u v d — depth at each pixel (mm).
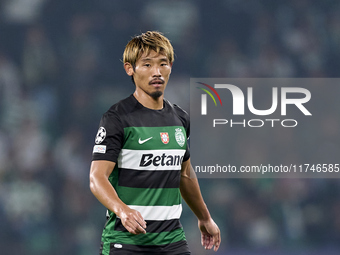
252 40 39156
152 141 11438
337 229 34562
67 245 31875
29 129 34688
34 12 37125
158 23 38656
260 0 39625
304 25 39938
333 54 39594
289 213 34594
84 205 32969
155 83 11508
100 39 37656
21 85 35906
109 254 11430
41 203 32594
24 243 31562
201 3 39188
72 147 34625
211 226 13195
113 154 11125
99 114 36188
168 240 11453
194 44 38781
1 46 36500
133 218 10109
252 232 33875
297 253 32812
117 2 38281
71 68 36719
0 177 32969
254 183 35406
